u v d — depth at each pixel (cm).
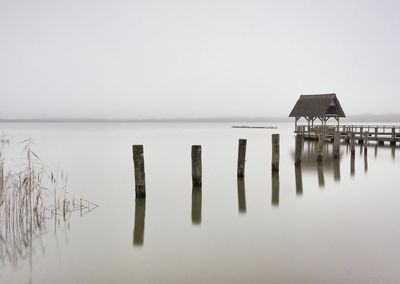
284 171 1753
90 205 1132
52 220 962
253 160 2286
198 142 4131
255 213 1020
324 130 3569
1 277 626
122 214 1022
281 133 6981
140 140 4525
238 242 783
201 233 849
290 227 883
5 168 1955
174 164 2139
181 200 1188
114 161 2312
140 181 1155
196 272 635
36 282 606
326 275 615
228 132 7606
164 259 696
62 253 732
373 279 599
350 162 2047
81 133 6775
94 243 789
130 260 694
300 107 4116
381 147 2888
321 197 1208
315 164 1980
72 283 601
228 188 1372
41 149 3166
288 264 662
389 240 781
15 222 937
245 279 605
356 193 1262
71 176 1717
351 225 892
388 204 1103
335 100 4047
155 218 982
